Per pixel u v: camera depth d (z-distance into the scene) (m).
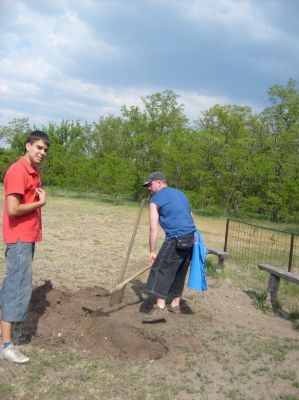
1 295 4.03
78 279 7.03
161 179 5.52
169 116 26.83
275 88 27.41
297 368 4.35
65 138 39.12
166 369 4.09
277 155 23.78
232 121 25.12
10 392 3.46
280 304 6.53
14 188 3.86
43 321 4.84
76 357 4.15
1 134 38.06
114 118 36.72
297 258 10.88
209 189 22.70
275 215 22.95
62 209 18.03
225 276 7.89
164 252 5.25
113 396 3.54
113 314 5.35
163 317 5.17
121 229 13.48
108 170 24.23
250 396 3.74
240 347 4.76
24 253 3.97
